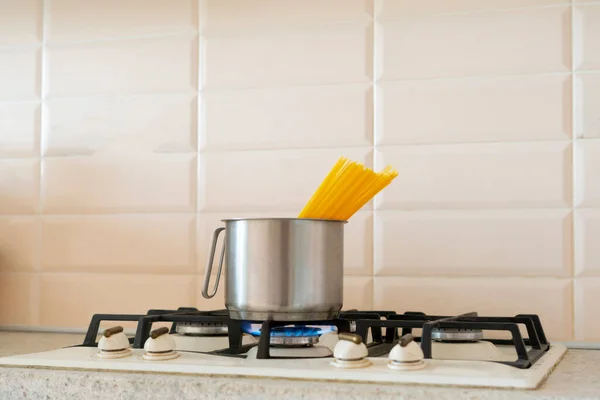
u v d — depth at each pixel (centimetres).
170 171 140
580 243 122
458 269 127
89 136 144
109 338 91
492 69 127
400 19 131
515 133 125
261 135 136
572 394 73
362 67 132
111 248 142
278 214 134
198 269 138
